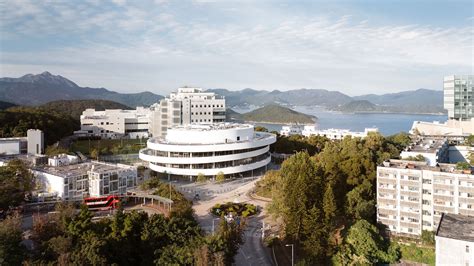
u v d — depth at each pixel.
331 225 116.75
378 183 132.75
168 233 92.81
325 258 112.75
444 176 122.38
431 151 170.12
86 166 164.50
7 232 82.81
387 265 115.12
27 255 80.81
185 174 193.50
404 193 128.38
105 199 140.00
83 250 79.81
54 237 86.00
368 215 131.50
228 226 99.69
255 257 110.81
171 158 194.12
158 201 148.62
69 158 173.00
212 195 168.50
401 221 129.38
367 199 139.62
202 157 194.75
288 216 114.50
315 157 175.38
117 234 89.94
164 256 83.50
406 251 119.75
